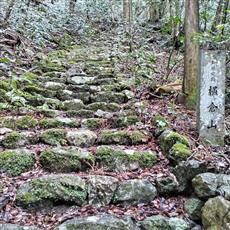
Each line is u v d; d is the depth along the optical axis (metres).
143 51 6.52
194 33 3.53
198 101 2.80
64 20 9.49
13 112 3.52
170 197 2.44
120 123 3.34
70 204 2.33
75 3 11.33
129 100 4.11
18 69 4.82
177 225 2.19
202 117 2.75
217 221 2.09
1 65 4.71
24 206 2.27
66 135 2.99
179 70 5.57
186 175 2.44
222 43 2.93
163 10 9.93
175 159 2.57
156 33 8.98
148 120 3.37
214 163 2.47
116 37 8.44
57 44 7.31
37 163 2.65
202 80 2.75
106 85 4.53
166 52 7.08
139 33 8.84
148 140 3.02
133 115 3.49
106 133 3.05
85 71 5.36
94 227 2.11
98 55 6.59
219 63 2.73
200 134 2.76
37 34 6.81
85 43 8.06
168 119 3.30
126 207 2.35
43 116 3.53
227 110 3.67
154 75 5.12
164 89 4.07
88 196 2.36
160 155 2.78
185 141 2.72
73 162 2.62
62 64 5.57
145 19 10.51
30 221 2.18
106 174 2.57
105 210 2.30
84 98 4.18
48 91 4.16
